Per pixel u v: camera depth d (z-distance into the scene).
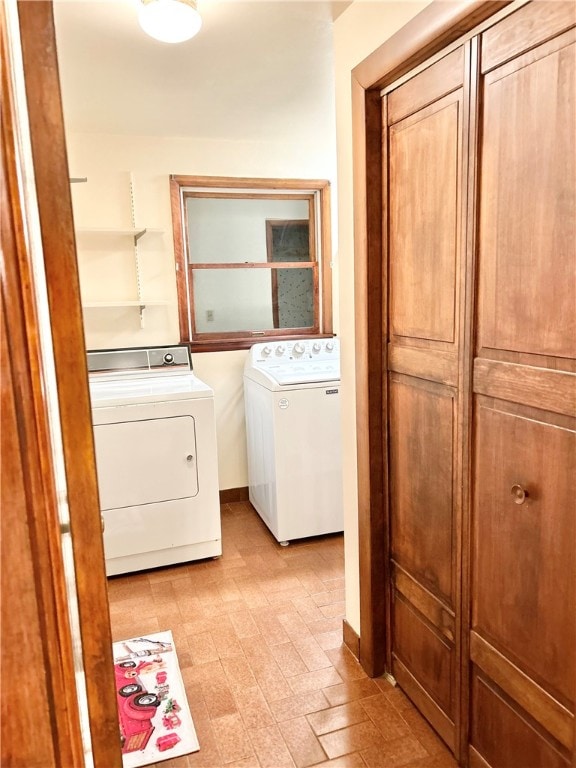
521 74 1.14
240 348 3.49
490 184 1.26
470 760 1.54
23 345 0.54
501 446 1.30
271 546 3.02
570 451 1.11
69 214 0.65
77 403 0.68
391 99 1.62
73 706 0.62
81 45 1.93
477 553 1.43
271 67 2.16
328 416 2.98
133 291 3.21
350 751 1.65
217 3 1.67
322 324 3.65
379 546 1.90
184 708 1.83
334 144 3.37
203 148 3.21
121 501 2.65
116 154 3.07
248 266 3.49
